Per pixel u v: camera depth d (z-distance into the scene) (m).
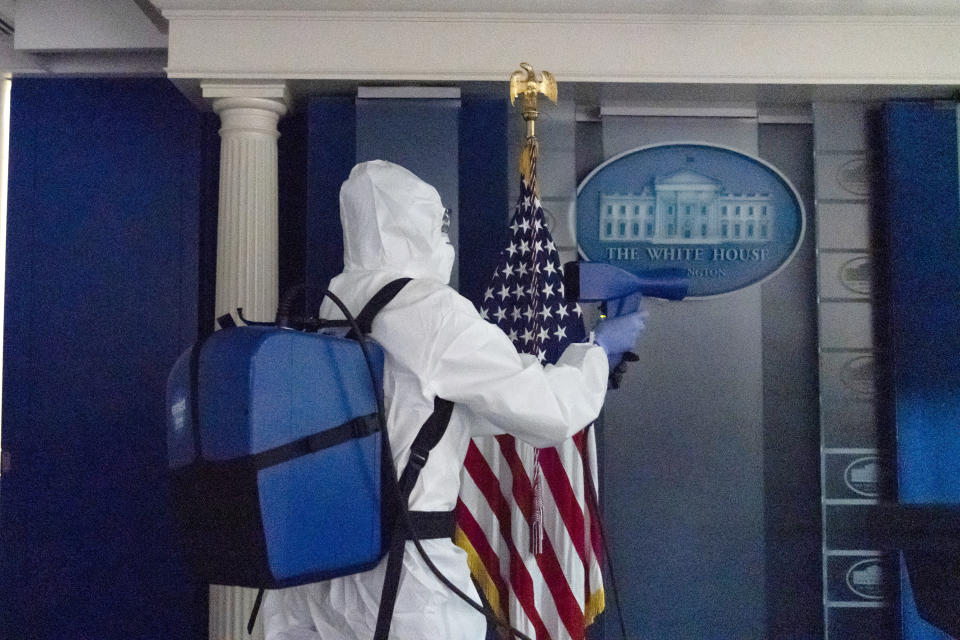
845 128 3.56
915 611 3.35
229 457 1.52
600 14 3.26
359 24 3.27
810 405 3.56
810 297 3.59
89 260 3.65
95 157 3.68
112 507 3.57
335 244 3.41
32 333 3.62
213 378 1.57
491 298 2.90
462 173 3.46
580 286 2.43
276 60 3.25
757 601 3.46
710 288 3.57
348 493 1.62
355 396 1.66
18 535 3.55
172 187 3.67
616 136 3.60
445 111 3.37
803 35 3.32
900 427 3.38
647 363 3.54
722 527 3.48
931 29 3.33
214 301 3.68
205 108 3.64
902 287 3.42
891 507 3.11
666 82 3.31
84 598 3.54
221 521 1.54
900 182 3.45
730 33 3.31
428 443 1.71
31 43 3.57
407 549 1.70
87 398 3.60
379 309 1.77
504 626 1.84
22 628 3.53
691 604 3.45
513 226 2.90
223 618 3.14
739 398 3.53
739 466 3.50
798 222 3.60
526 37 3.29
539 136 3.52
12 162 3.68
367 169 1.95
